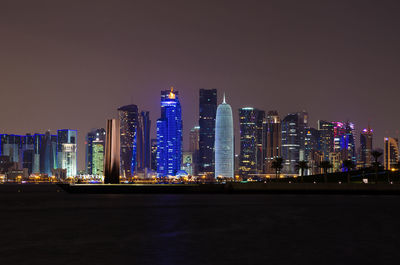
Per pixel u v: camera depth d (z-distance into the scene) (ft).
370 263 159.63
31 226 282.56
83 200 600.80
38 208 450.30
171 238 224.53
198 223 298.35
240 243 206.90
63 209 432.66
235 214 365.20
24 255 174.81
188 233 245.24
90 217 344.49
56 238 224.53
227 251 184.44
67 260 164.66
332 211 390.42
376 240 216.54
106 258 168.25
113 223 299.58
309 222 302.66
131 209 428.97
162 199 613.93
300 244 203.82
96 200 597.93
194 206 464.65
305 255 175.01
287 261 162.91
